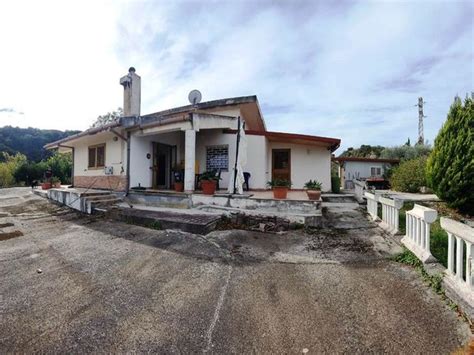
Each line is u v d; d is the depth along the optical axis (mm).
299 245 4770
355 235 5297
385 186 17688
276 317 2502
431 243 4090
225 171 9711
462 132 6055
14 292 3000
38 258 4109
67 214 7348
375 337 2166
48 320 2445
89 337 2207
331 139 10320
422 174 10641
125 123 8297
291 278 3387
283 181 7000
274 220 6078
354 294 2910
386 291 2951
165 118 8172
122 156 8875
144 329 2328
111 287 3143
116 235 5367
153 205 7875
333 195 9664
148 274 3529
